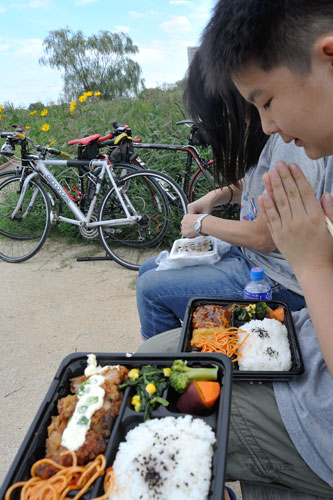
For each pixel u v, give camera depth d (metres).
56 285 3.56
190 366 1.01
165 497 0.76
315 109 0.83
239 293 1.74
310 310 0.93
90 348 2.68
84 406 0.89
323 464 0.97
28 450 0.83
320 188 1.23
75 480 0.80
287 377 1.08
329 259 0.95
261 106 0.91
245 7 0.79
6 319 3.07
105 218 4.05
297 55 0.78
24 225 4.66
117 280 3.60
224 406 0.88
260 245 1.61
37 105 10.05
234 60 0.83
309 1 0.74
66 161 3.94
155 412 0.96
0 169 7.29
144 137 4.97
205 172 4.03
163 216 3.98
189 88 1.44
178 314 1.83
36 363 2.57
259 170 1.62
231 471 1.09
